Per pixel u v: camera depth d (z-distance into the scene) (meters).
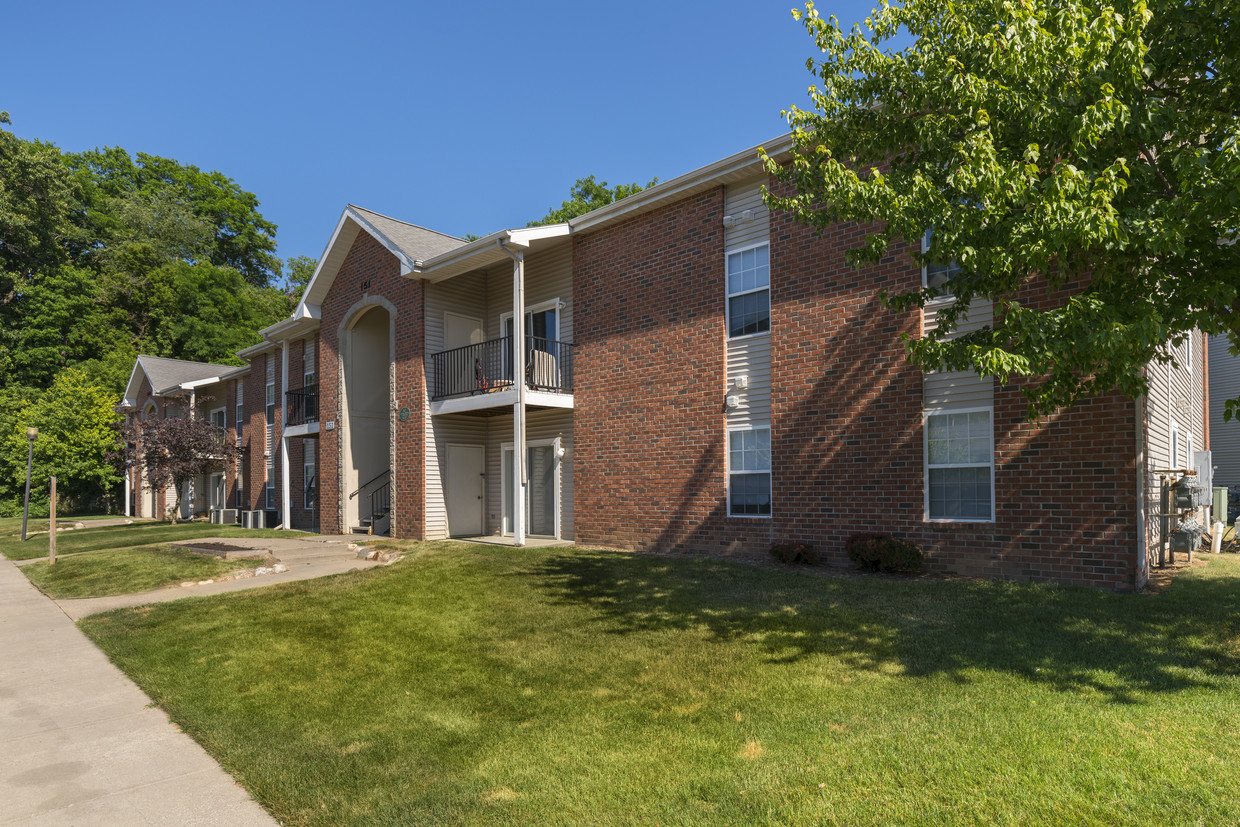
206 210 59.38
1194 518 12.97
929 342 6.17
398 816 3.88
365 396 19.77
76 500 40.12
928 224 6.25
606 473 13.88
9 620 9.38
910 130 7.08
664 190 12.77
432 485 16.50
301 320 20.92
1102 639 6.43
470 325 17.52
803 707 5.23
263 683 6.34
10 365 41.47
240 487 28.64
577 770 4.38
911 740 4.50
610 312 14.01
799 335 11.20
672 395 12.90
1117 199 5.85
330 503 19.58
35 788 4.40
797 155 7.68
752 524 11.69
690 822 3.67
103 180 57.31
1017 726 4.62
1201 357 18.02
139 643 7.82
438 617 8.51
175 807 4.12
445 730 5.14
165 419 27.38
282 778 4.41
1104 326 5.18
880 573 9.83
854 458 10.52
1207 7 5.67
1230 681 5.30
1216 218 5.39
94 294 45.41
